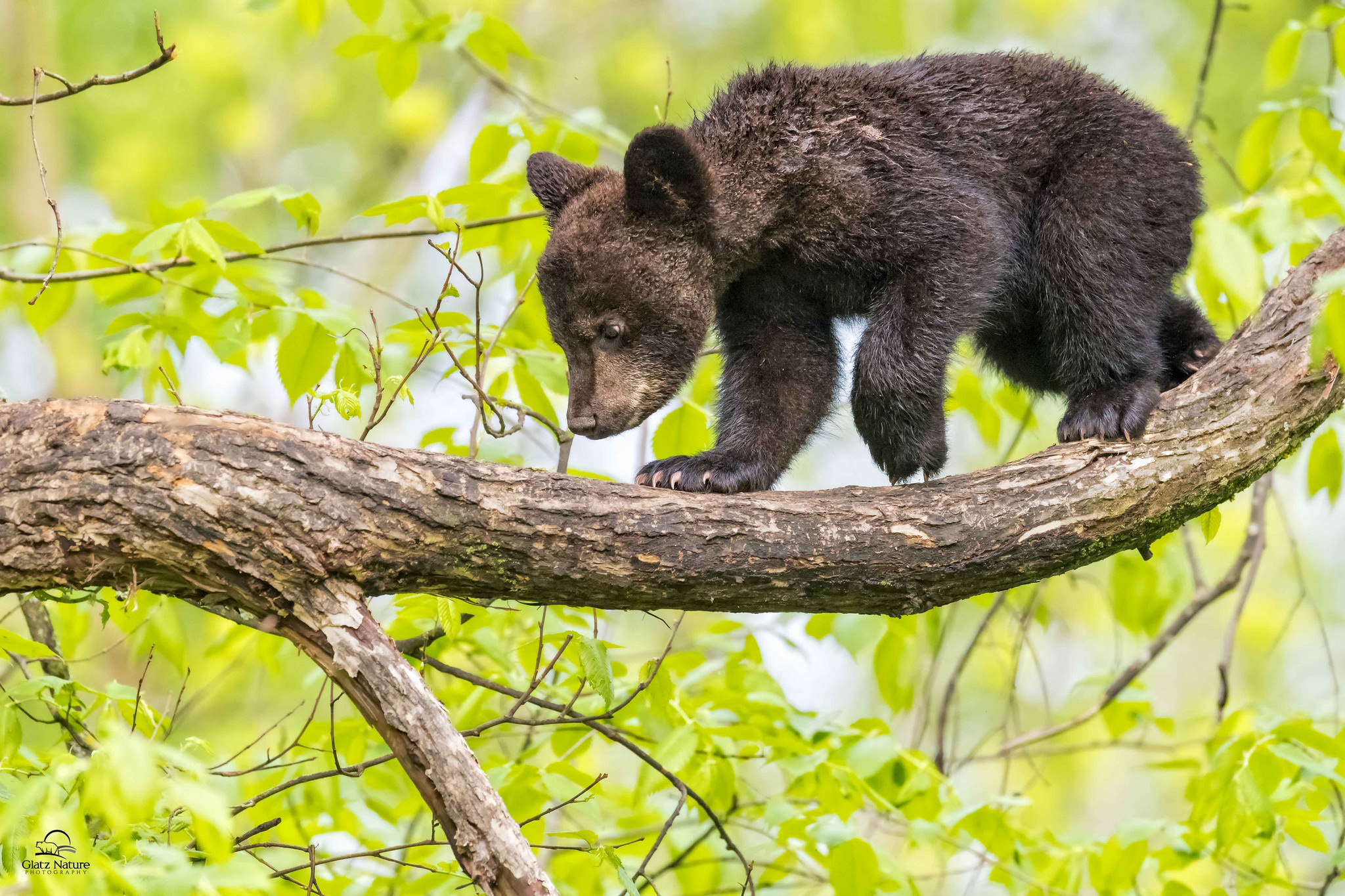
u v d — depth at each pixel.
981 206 8.41
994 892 11.66
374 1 10.45
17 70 18.61
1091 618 19.33
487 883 5.20
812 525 6.47
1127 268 8.58
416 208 8.41
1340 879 9.12
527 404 9.17
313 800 8.61
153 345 8.88
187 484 5.52
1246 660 20.69
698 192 8.19
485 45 10.39
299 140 22.77
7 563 5.40
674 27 22.59
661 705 8.21
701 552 6.27
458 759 5.38
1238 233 4.45
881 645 9.48
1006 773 10.28
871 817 10.64
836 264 8.58
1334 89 10.38
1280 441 7.15
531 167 8.89
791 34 20.22
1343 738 8.25
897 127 8.55
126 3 19.48
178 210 8.86
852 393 8.36
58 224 6.96
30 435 5.47
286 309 8.53
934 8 21.94
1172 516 7.04
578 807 8.64
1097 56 21.42
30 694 6.55
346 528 5.70
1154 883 11.50
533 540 6.02
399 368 8.84
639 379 8.45
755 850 9.56
